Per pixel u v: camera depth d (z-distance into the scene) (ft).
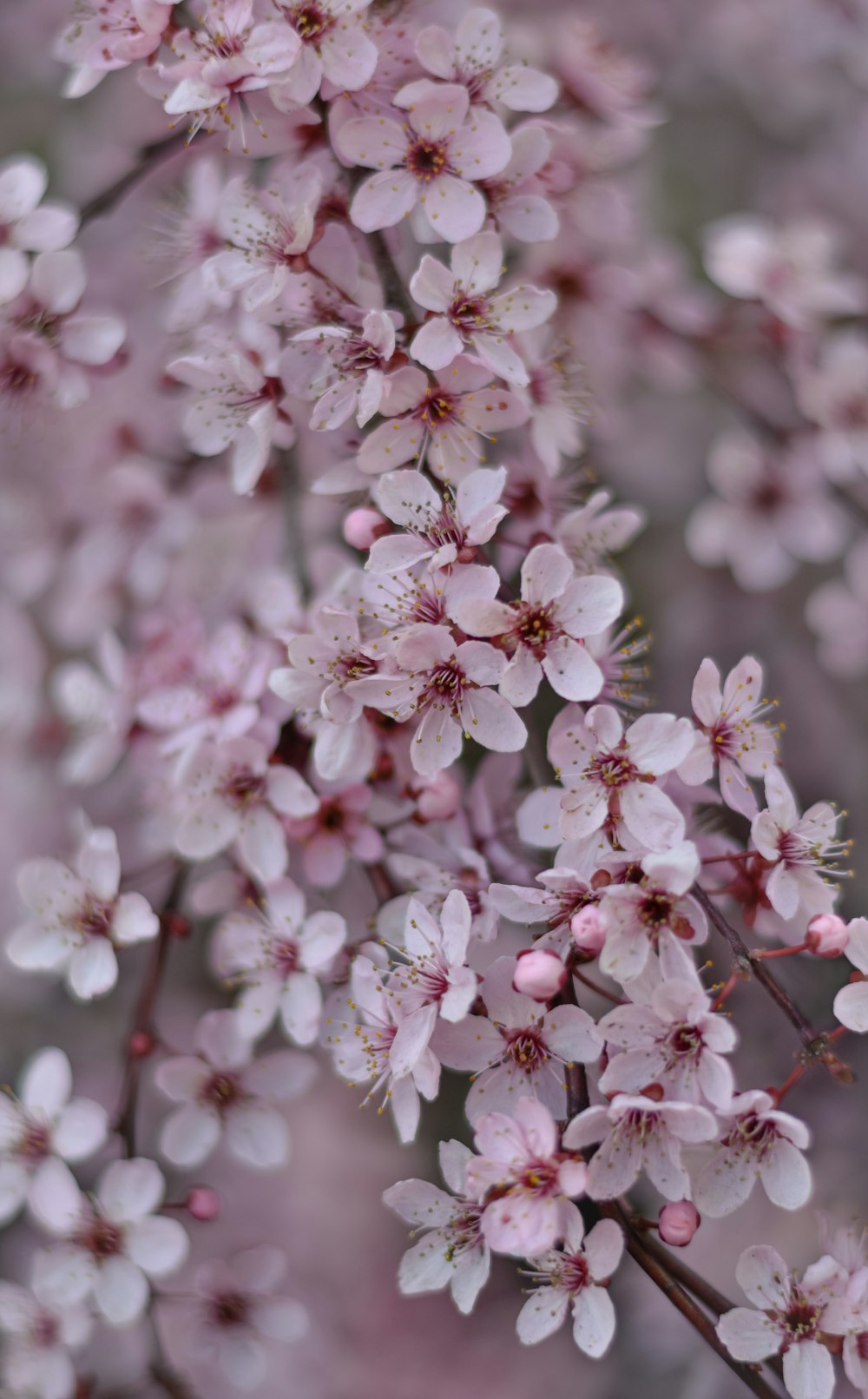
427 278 1.67
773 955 1.62
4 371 1.77
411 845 1.75
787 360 2.07
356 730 1.70
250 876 1.80
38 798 2.26
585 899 1.61
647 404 2.43
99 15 1.73
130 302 2.03
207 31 1.69
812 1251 2.08
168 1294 1.83
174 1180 2.21
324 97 1.70
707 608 2.40
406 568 1.65
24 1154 1.76
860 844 2.32
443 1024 1.62
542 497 1.78
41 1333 1.79
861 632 2.23
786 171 2.62
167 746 1.79
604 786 1.62
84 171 2.16
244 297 1.72
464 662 1.63
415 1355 2.19
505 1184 1.58
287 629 1.77
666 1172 1.59
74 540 2.09
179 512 2.04
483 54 1.73
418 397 1.69
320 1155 2.30
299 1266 2.22
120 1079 2.19
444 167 1.71
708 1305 1.61
